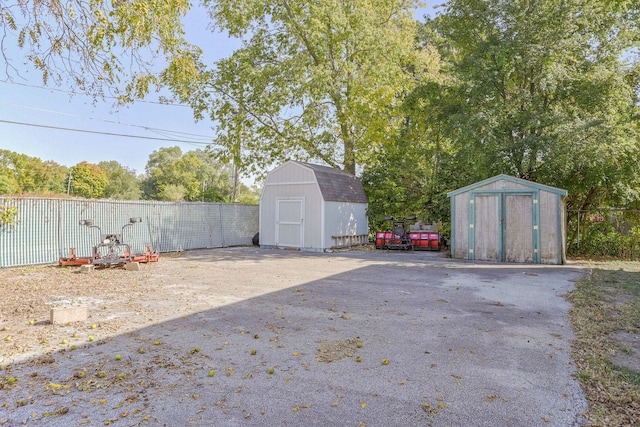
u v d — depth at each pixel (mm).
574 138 10867
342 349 4055
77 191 50812
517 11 11844
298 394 3061
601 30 11766
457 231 12266
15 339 4355
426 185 17031
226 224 16484
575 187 12078
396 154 17797
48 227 10555
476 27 12984
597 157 10734
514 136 12539
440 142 16922
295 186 15539
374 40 17266
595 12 11250
